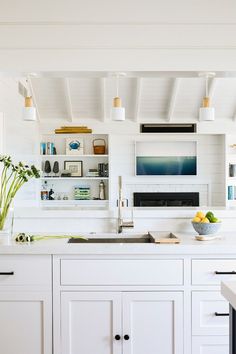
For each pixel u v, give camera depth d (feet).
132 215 9.59
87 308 7.86
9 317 7.87
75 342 7.87
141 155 24.82
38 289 7.86
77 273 7.85
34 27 9.05
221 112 23.68
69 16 9.04
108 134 24.12
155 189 24.75
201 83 21.49
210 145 24.81
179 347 7.85
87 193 24.21
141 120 23.98
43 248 7.78
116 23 9.06
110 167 24.03
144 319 7.86
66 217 9.68
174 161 24.75
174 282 7.84
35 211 9.71
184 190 24.77
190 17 9.06
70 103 22.65
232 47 9.08
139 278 7.84
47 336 7.87
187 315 7.84
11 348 7.89
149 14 9.05
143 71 9.14
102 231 9.71
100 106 23.20
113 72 9.21
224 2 9.05
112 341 7.87
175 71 9.14
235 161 24.38
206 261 7.85
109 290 7.84
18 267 7.85
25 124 19.80
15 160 17.17
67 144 24.25
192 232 9.58
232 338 4.61
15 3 9.03
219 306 7.85
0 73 9.30
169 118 23.58
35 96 22.40
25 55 9.06
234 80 21.25
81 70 9.07
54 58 9.07
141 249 7.77
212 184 24.77
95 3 9.03
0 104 14.62
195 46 9.08
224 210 9.71
